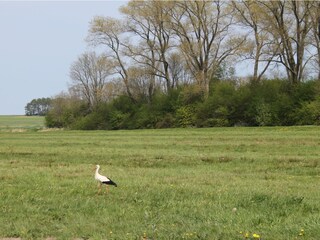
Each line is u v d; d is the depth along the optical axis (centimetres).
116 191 2069
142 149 4294
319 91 7788
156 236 1354
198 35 9138
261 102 8312
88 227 1481
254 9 7919
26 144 5397
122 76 10188
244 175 2612
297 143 4331
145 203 1822
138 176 2589
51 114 12700
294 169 2830
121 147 4575
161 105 9650
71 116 12306
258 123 8262
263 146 4178
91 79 12350
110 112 10375
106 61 10025
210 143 4662
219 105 8744
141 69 9944
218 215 1578
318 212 1612
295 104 7938
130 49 9869
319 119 7588
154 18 9388
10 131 10219
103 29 9694
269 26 7988
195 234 1345
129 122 10075
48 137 6906
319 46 7944
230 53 8712
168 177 2534
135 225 1491
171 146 4503
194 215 1605
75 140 5888
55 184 2312
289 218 1522
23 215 1659
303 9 7881
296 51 8194
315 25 7850
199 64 9262
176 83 10756
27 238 1392
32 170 2948
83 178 2528
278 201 1756
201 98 9294
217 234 1346
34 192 2091
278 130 6494
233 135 5766
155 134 6756
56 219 1617
